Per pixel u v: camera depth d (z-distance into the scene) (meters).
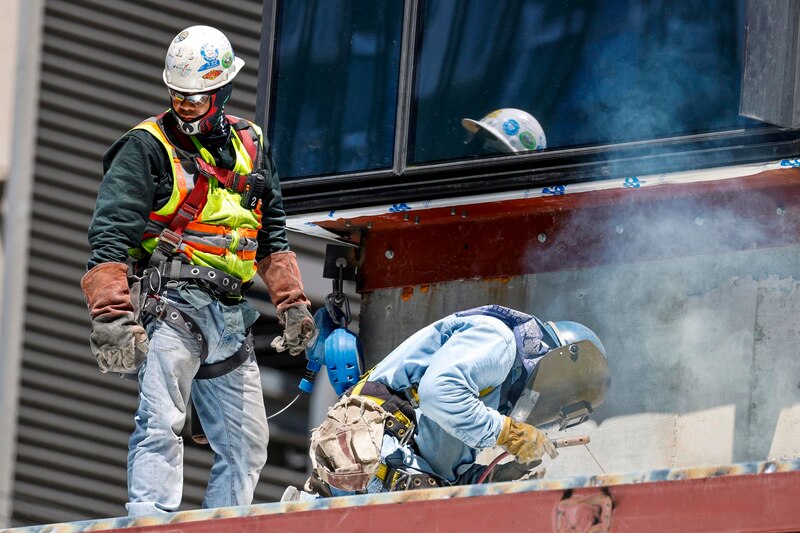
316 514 15.98
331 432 18.88
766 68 19.48
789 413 20.30
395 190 22.80
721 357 21.02
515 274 23.09
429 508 15.68
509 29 22.28
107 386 32.00
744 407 20.69
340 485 18.73
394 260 24.39
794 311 20.48
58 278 31.91
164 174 18.69
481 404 18.58
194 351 19.02
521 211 22.97
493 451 22.19
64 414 31.62
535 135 21.78
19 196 31.89
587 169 21.19
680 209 21.66
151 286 18.70
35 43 32.31
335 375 21.69
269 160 19.56
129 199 18.42
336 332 21.86
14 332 31.56
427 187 22.52
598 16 21.56
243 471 19.67
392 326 24.33
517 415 19.12
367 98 23.23
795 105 19.55
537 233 22.98
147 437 18.89
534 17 22.11
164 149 18.69
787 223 20.72
